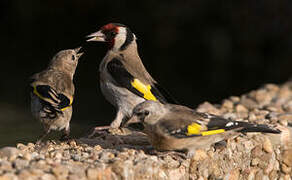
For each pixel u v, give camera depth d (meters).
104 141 9.22
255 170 9.32
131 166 7.46
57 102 8.41
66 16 26.06
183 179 8.18
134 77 10.01
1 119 12.67
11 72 20.64
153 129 8.11
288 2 23.84
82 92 18.02
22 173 6.64
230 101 13.27
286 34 23.83
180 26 25.09
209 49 23.92
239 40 24.00
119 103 10.07
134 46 10.56
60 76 8.84
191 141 8.16
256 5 24.19
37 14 25.91
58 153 7.93
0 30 25.52
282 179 9.58
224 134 8.37
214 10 24.83
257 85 21.53
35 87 8.53
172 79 21.69
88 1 25.81
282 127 9.77
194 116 8.25
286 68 22.86
